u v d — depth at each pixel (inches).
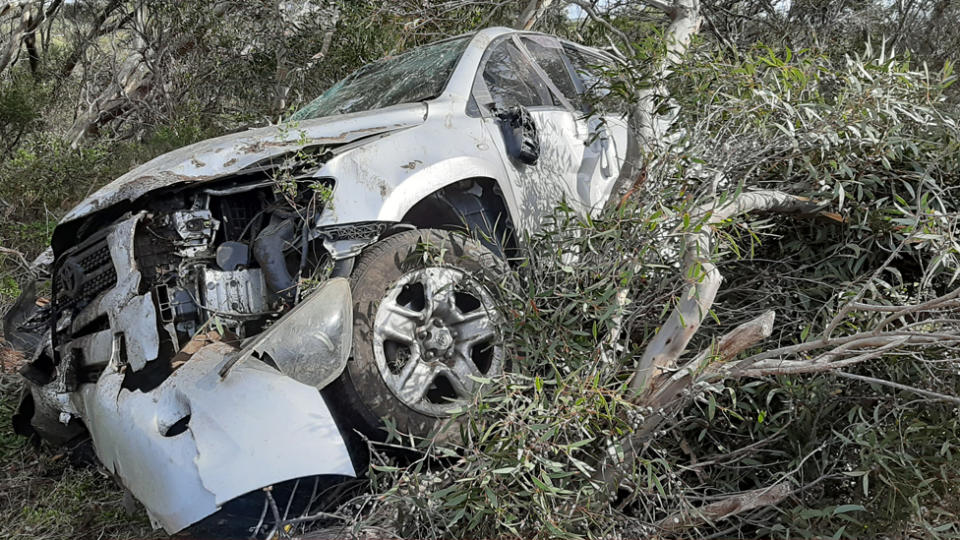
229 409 100.9
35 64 482.3
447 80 155.6
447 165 136.6
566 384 106.5
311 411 101.7
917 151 125.6
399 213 126.0
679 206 117.9
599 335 125.6
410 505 102.1
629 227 121.5
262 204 129.3
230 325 119.8
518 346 122.9
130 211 123.9
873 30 354.3
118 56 474.6
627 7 290.5
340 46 355.6
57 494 133.0
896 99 133.0
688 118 138.3
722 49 147.0
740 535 107.5
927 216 113.2
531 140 150.6
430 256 125.3
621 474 105.2
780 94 130.3
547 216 133.2
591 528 104.5
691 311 110.1
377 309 119.1
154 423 105.3
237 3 414.6
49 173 280.2
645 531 103.0
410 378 119.7
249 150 125.3
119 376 115.7
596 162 170.2
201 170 121.8
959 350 110.6
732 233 134.1
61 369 131.3
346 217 120.4
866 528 105.7
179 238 121.0
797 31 343.3
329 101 180.7
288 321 108.3
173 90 420.2
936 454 105.7
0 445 150.9
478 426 110.3
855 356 114.3
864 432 104.5
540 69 177.8
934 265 111.8
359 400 115.6
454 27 285.0
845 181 127.6
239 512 112.2
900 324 123.1
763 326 105.4
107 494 133.8
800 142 130.0
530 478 102.2
